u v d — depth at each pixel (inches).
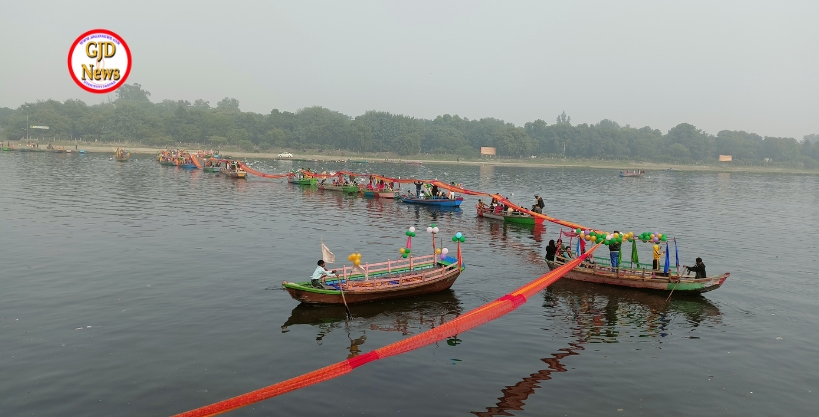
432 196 2508.6
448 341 811.4
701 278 1045.2
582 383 678.5
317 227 1769.2
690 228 2025.1
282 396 624.4
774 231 2010.3
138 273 1115.9
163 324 839.7
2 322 824.9
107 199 2240.4
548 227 1951.3
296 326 853.8
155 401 606.2
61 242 1376.7
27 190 2426.2
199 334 805.9
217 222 1781.5
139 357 717.9
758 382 695.7
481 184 4106.8
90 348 741.9
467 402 622.2
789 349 808.9
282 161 6683.1
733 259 1464.1
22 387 629.0
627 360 755.4
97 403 598.2
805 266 1382.9
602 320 922.7
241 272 1153.4
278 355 740.0
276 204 2336.4
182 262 1219.2
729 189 4340.6
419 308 965.8
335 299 950.4
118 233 1521.9
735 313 975.6
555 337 837.8
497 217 2092.8
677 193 3710.6
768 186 4997.5
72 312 879.1
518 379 685.9
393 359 737.6
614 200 3053.6
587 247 1577.3
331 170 5339.6
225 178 3575.3
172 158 4692.4
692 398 647.8
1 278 1048.8
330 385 655.8
